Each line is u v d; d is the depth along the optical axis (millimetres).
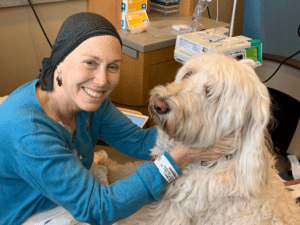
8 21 1741
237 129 1026
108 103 1241
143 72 2074
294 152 2172
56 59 904
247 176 1036
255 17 2910
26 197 1001
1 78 1844
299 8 2691
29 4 1758
